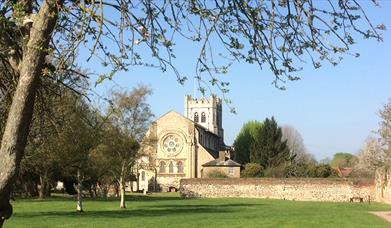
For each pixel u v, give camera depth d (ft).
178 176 389.60
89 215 130.41
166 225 103.40
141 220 115.34
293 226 103.30
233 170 371.97
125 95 162.09
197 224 106.01
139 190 380.78
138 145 167.53
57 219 116.26
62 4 21.76
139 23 24.43
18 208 157.28
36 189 265.75
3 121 27.84
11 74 26.86
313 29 23.93
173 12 24.56
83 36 22.29
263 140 379.14
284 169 322.75
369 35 23.41
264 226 102.47
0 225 20.66
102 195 276.00
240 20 24.53
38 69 21.21
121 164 165.99
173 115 395.14
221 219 119.24
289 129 459.73
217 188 274.57
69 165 139.85
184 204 193.57
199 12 24.22
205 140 435.12
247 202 216.54
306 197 257.96
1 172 20.24
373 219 123.24
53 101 35.88
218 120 522.47
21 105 20.77
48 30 21.48
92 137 134.41
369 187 249.34
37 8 24.95
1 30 22.66
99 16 22.21
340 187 252.42
